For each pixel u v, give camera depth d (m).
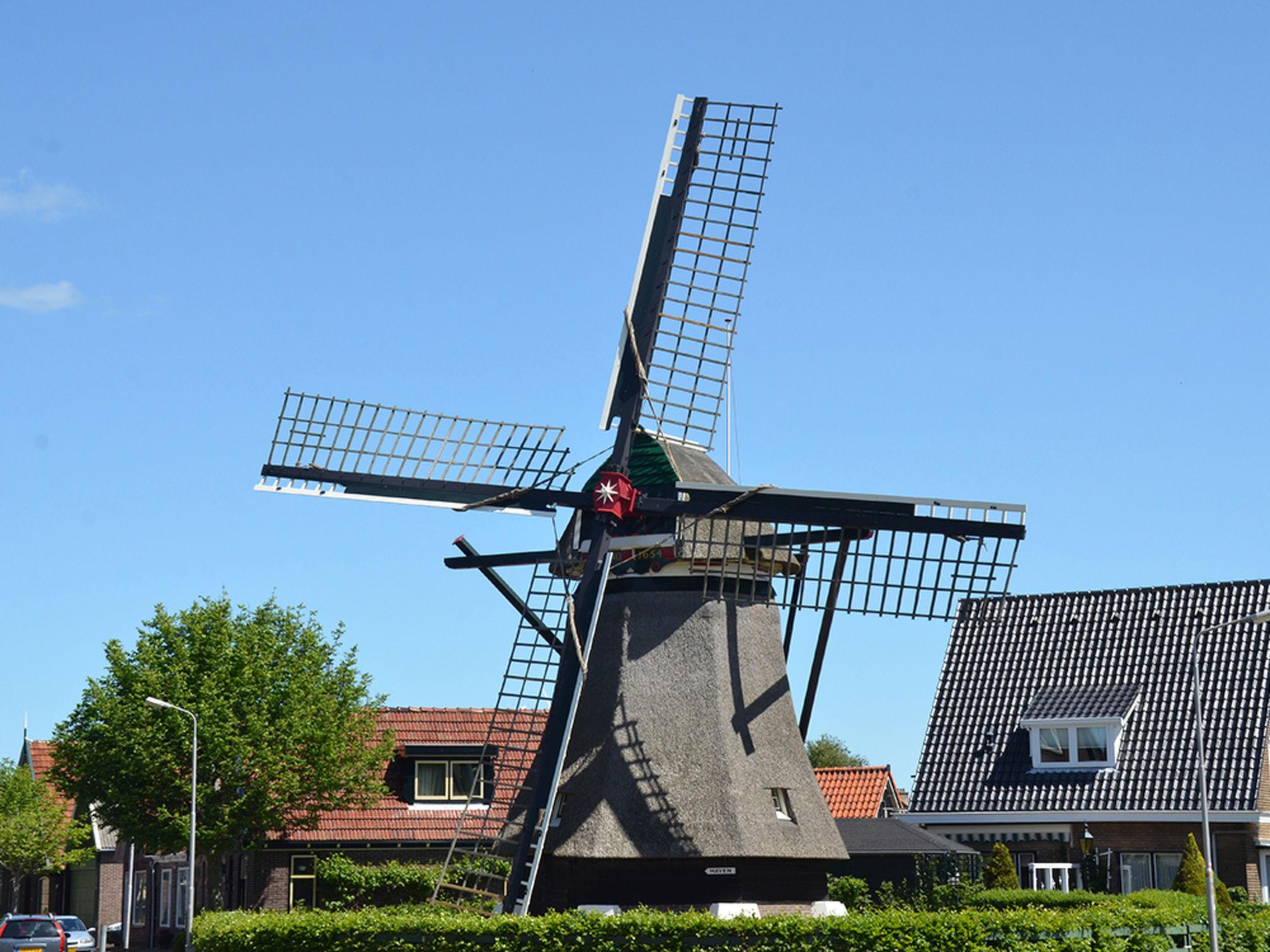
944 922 18.75
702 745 23.75
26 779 57.00
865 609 23.91
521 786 24.17
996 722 40.03
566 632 23.80
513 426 25.03
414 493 24.78
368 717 40.28
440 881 23.42
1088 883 36.50
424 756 41.25
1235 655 37.97
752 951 18.88
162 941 48.31
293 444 24.27
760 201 25.75
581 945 19.42
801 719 25.19
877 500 23.19
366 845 39.75
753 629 25.14
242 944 21.42
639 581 24.81
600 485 24.05
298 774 38.81
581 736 24.31
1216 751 36.44
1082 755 38.16
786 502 23.58
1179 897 26.38
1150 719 37.88
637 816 23.19
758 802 23.67
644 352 24.81
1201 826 35.81
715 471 25.47
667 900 23.03
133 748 38.56
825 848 24.31
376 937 20.52
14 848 54.97
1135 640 39.75
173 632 40.38
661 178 25.41
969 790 39.00
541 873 24.06
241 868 41.22
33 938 39.00
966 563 23.58
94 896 61.22
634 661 24.34
